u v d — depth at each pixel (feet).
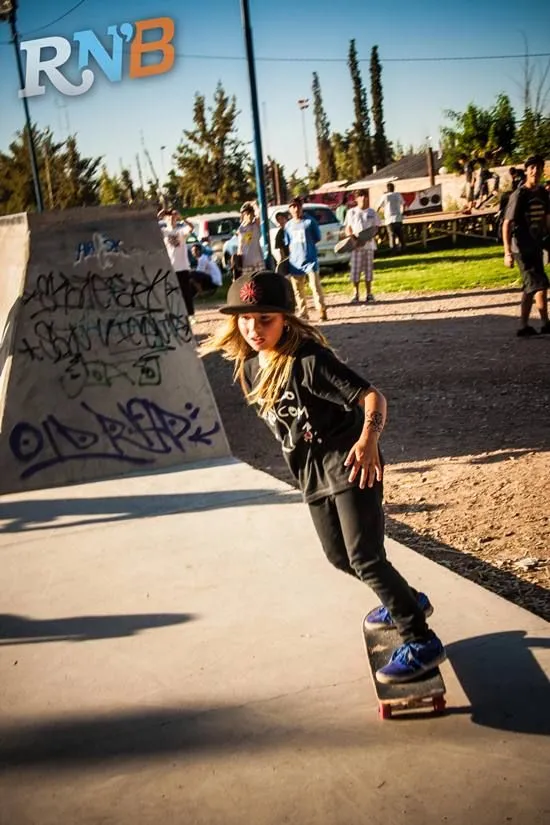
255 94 41.34
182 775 8.75
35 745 9.48
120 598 13.21
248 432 24.72
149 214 20.94
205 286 60.85
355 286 50.52
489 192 87.04
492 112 112.06
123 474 19.58
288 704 9.86
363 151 220.23
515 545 14.58
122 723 9.77
